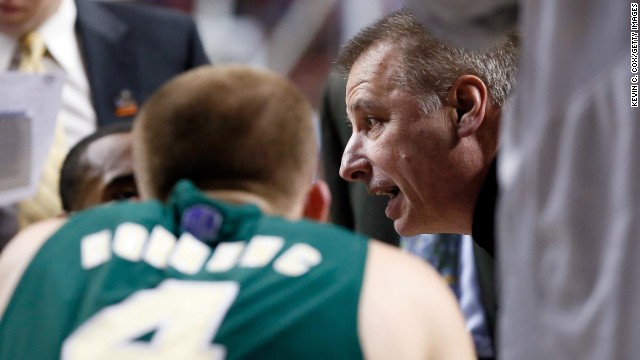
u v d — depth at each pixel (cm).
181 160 412
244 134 411
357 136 513
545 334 242
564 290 239
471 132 487
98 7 906
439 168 494
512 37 482
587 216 235
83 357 371
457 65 482
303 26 1430
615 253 230
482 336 710
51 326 383
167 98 419
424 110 488
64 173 709
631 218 228
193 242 401
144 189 434
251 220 406
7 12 843
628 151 228
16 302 397
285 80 429
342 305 373
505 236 251
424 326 379
